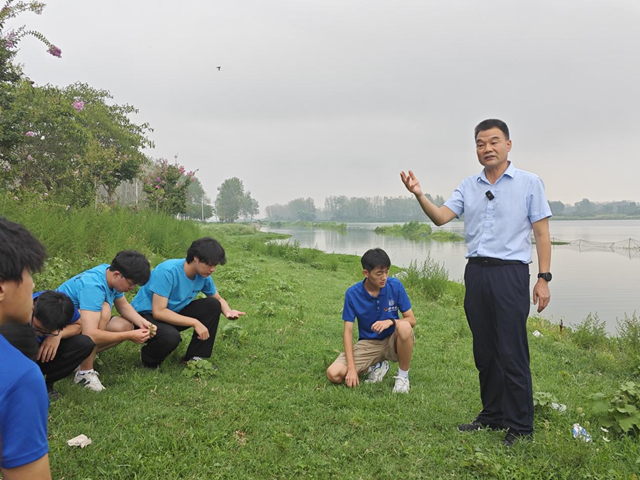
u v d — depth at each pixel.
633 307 11.67
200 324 4.20
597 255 27.58
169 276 4.12
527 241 3.18
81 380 3.63
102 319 3.70
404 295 4.25
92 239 8.36
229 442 2.97
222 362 4.54
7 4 8.32
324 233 60.69
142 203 18.25
